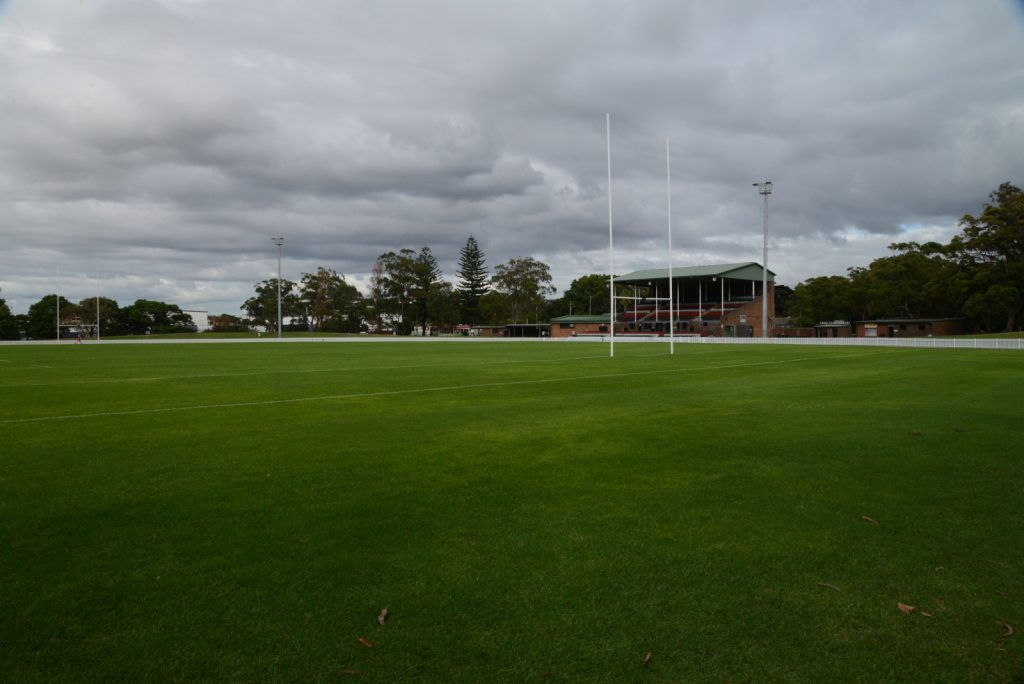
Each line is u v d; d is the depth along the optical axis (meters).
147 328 114.56
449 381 20.33
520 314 132.50
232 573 4.70
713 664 3.53
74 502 6.51
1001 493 6.75
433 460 8.48
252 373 23.97
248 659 3.57
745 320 92.25
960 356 34.25
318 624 3.95
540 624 3.95
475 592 4.39
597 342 68.69
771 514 6.07
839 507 6.29
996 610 4.13
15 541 5.36
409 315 126.94
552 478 7.48
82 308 107.75
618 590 4.43
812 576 4.65
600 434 10.38
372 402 14.81
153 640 3.76
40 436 10.31
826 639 3.79
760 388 17.80
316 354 41.38
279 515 6.08
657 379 20.92
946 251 71.88
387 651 3.65
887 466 7.99
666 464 8.18
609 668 3.49
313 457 8.68
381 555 5.06
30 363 31.06
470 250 135.25
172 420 12.03
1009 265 65.38
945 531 5.58
